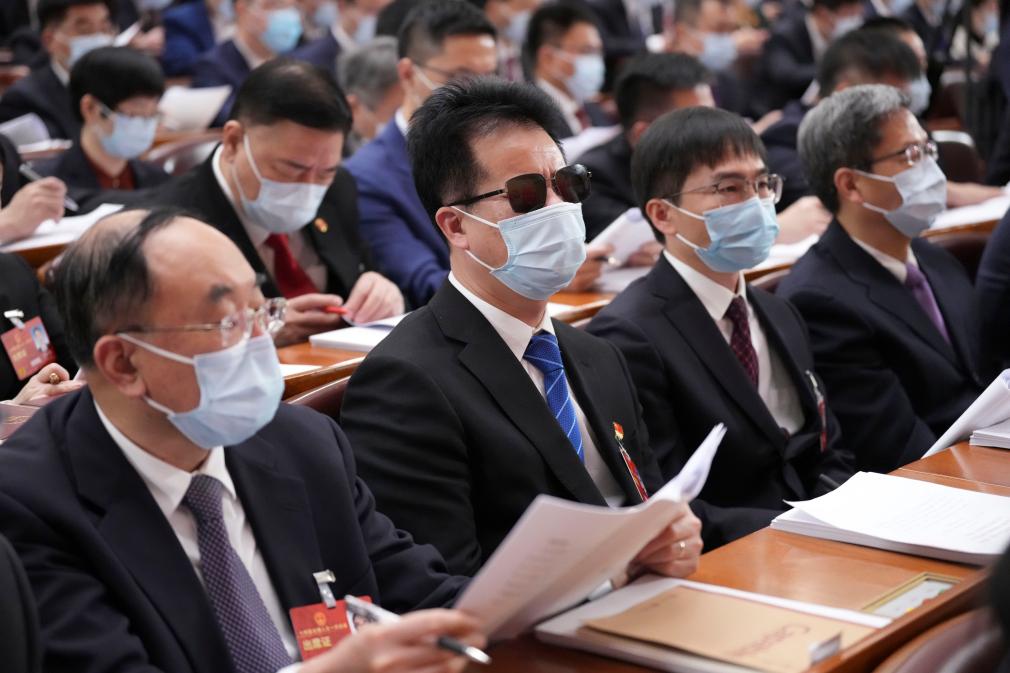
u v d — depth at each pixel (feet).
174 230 5.64
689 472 5.17
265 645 5.69
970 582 5.56
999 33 20.13
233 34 25.17
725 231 9.20
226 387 5.59
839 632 5.14
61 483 5.63
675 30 28.35
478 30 14.66
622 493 7.67
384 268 14.12
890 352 10.69
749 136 9.35
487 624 4.93
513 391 7.26
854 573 6.08
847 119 10.87
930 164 10.82
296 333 11.21
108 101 15.87
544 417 7.25
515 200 7.38
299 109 10.98
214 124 23.35
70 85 16.15
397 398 7.16
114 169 16.48
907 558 6.28
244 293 5.69
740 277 9.59
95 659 5.25
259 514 6.00
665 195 9.40
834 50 16.03
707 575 6.12
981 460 7.88
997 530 6.45
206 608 5.61
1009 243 10.57
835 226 11.14
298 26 24.75
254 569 5.95
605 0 30.91
